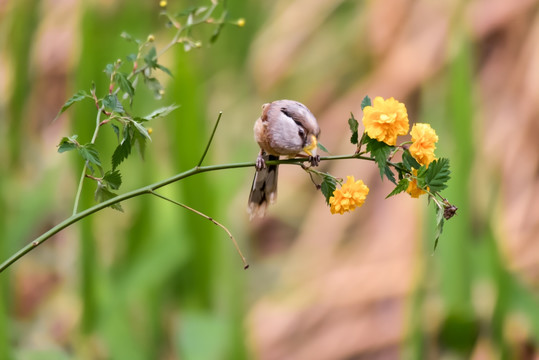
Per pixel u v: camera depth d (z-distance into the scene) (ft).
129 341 30.78
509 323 30.73
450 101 31.01
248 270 35.45
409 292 30.63
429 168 28.04
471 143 30.71
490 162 33.22
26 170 40.22
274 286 36.58
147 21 37.88
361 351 32.19
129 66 33.32
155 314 30.86
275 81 43.60
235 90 44.04
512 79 36.94
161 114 28.27
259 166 28.68
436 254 30.60
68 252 35.09
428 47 38.42
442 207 28.04
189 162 30.94
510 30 37.81
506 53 37.65
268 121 28.60
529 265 31.68
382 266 33.55
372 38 41.06
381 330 32.12
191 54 30.91
